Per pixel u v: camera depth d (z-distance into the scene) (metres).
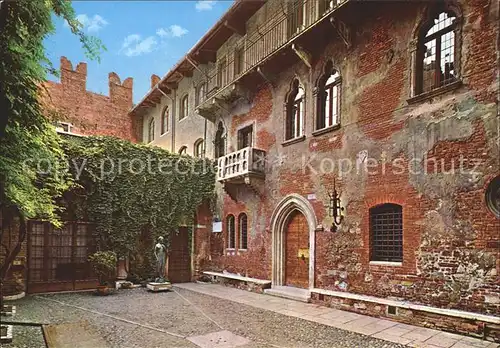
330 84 11.40
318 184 11.25
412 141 8.75
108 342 6.99
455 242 7.70
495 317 6.87
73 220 14.02
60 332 7.69
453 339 7.02
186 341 7.09
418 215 8.43
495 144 7.27
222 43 17.33
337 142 10.76
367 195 9.68
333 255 10.50
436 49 8.64
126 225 14.88
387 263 9.02
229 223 15.70
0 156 6.36
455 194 7.80
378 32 9.86
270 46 13.76
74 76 24.64
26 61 5.73
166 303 11.08
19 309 10.18
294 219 12.48
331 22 10.15
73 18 5.81
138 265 15.33
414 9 9.01
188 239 16.72
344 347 6.73
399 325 8.16
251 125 14.73
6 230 12.24
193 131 19.67
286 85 12.98
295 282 12.23
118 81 26.72
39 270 13.20
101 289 12.75
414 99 8.74
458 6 8.10
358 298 9.37
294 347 6.74
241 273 14.41
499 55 7.35
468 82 7.79
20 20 5.76
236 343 6.97
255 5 14.57
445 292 7.77
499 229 7.06
